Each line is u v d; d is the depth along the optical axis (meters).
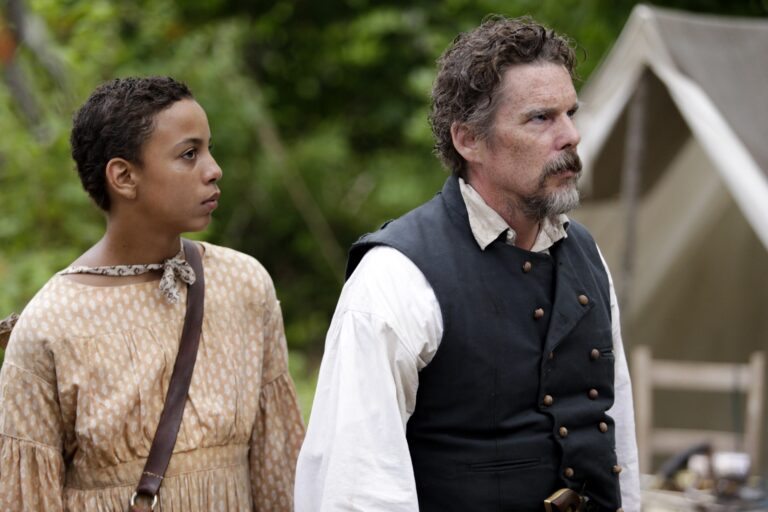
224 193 18.91
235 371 4.19
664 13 9.12
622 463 4.32
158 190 4.03
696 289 10.85
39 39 10.32
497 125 3.80
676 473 9.26
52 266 9.84
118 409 3.94
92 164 4.07
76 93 10.85
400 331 3.75
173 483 3.98
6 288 9.23
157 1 16.69
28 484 3.96
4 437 3.97
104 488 3.97
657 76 9.19
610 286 4.26
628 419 4.33
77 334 3.96
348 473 3.68
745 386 9.89
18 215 10.15
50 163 10.25
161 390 4.04
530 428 3.87
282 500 4.42
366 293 3.81
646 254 10.80
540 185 3.78
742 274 10.66
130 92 4.04
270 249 20.39
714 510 8.12
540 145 3.77
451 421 3.83
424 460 3.87
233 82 17.81
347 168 20.64
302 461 3.88
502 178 3.83
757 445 9.65
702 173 10.53
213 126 17.39
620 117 9.55
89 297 4.03
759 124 8.80
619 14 15.08
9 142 10.14
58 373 3.94
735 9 14.69
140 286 4.11
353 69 21.34
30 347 3.95
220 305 4.22
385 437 3.70
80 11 11.63
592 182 10.07
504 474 3.83
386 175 20.09
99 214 10.66
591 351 4.00
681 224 10.70
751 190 8.39
